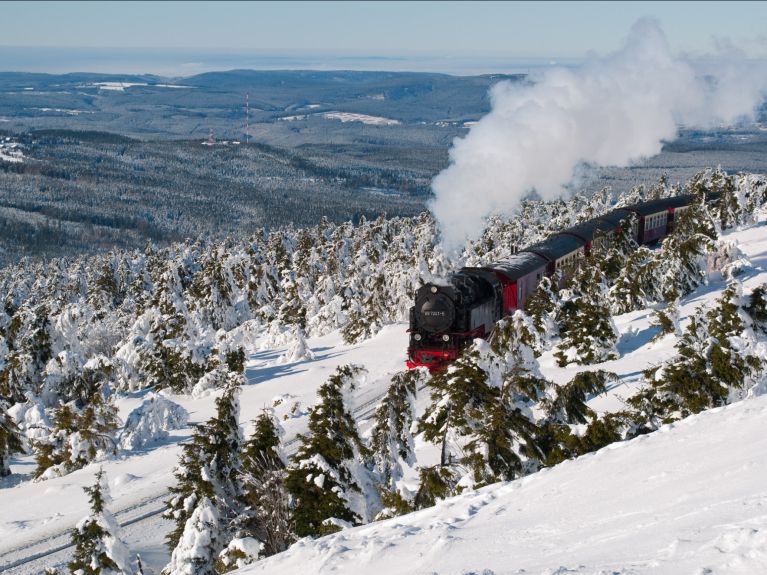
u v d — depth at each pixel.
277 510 20.72
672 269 48.22
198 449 22.53
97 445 37.12
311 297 86.56
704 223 56.19
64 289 119.31
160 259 128.50
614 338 37.22
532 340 23.03
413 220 135.25
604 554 10.12
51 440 37.84
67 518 28.42
